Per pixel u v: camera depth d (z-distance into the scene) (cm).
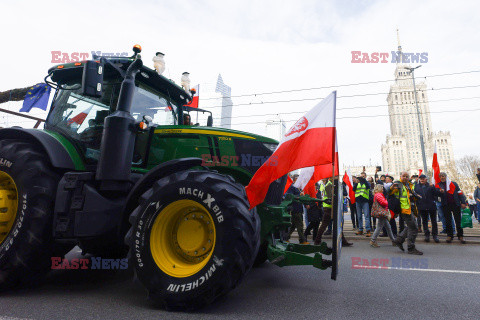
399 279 326
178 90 393
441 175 647
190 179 230
